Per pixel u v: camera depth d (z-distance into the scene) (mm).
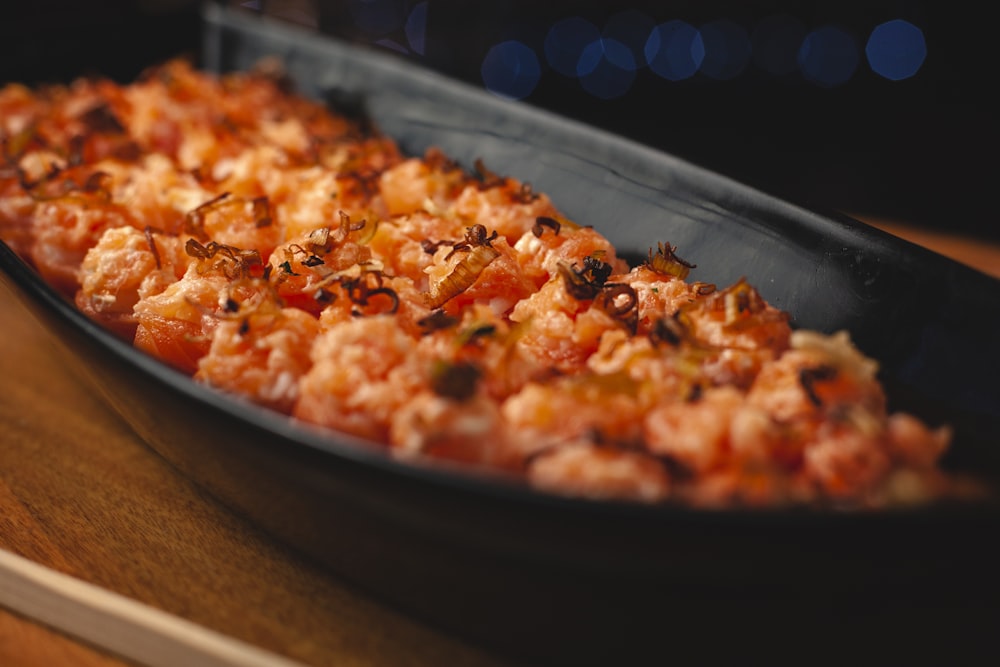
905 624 150
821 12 605
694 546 136
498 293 204
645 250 237
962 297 190
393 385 161
